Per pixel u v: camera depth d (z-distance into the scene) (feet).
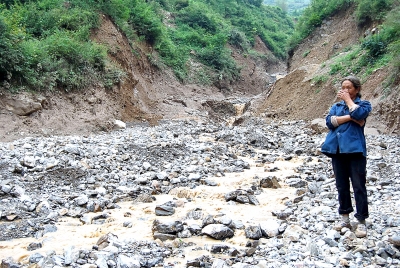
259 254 14.34
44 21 67.62
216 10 196.54
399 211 18.28
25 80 51.11
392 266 12.62
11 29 53.11
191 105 96.73
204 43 142.31
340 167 15.84
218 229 16.44
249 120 75.77
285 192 24.49
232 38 166.71
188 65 125.39
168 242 15.98
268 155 38.09
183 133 52.49
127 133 53.72
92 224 19.08
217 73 134.62
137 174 28.89
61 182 26.23
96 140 42.50
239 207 21.26
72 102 56.90
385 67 56.54
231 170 30.81
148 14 108.06
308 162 34.14
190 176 27.73
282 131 54.90
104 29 78.07
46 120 49.96
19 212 20.21
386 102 49.08
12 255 15.20
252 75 157.89
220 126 66.74
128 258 13.58
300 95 75.51
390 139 42.06
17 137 44.42
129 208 21.65
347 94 15.28
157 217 19.79
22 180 25.84
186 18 152.76
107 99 63.77
